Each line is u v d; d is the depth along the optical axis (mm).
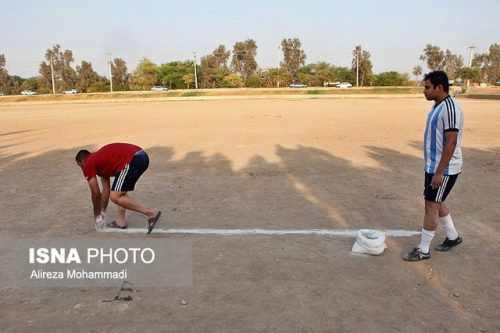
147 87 88375
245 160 9969
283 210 6012
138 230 5254
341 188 7230
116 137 15148
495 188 7113
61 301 3564
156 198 6711
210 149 11766
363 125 18438
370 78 88062
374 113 26031
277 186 7418
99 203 5031
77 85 96562
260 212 5934
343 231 5145
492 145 12078
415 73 101062
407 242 4793
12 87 103000
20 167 9617
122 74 109312
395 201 6414
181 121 21516
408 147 11875
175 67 93625
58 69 98125
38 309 3438
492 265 4168
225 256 4434
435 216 4172
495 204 6203
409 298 3543
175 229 5273
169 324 3184
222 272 4055
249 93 59812
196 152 11258
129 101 53938
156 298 3588
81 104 49438
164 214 5875
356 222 5477
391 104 37094
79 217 5824
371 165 9258
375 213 5840
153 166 9359
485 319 3236
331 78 92312
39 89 98562
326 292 3648
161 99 53875
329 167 9062
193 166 9312
